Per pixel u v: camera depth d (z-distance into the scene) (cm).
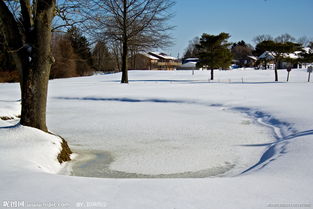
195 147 939
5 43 861
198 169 724
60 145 820
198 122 1366
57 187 497
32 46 843
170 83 3581
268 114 1438
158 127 1259
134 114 1609
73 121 1428
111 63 7738
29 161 648
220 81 4112
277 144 882
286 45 4022
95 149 929
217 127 1250
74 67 5434
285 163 648
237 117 1491
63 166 753
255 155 841
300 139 859
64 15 914
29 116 852
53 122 1408
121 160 809
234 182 529
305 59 4434
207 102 1939
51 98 2347
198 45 4809
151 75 5250
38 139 779
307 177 545
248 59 9938
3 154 665
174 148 930
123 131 1191
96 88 2877
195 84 3428
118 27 3216
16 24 841
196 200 446
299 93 2266
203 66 4866
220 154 855
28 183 513
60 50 4988
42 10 830
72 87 3030
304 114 1304
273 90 2577
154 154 864
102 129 1236
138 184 518
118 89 2764
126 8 3259
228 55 4725
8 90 2742
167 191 483
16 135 777
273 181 530
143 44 3397
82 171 716
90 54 5988
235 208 418
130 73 5622
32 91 849
